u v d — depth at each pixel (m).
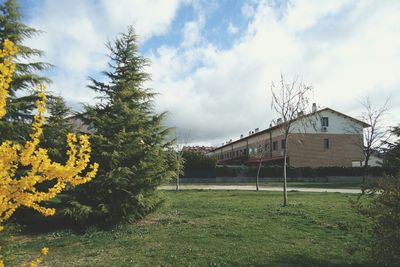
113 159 11.70
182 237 10.03
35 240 10.43
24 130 11.61
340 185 36.91
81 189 11.68
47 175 3.79
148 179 12.32
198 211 15.12
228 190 29.23
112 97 12.99
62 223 12.46
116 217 11.97
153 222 12.72
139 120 12.75
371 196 7.04
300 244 9.14
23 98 12.05
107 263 7.82
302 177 46.84
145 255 8.36
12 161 3.82
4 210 3.71
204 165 47.66
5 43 3.75
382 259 6.36
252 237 9.88
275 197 21.45
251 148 63.12
